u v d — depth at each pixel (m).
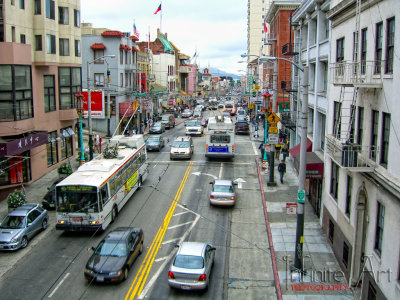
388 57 12.87
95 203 20.47
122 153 27.69
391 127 12.15
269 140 30.12
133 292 15.53
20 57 27.58
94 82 51.22
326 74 24.41
